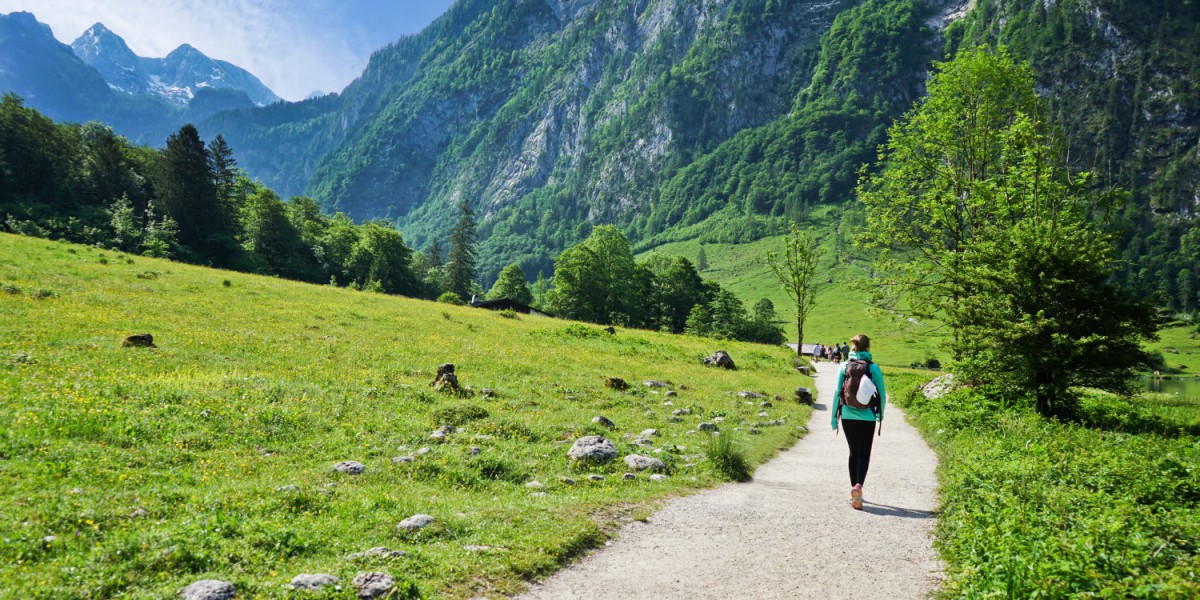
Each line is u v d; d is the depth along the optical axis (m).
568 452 12.12
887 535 7.66
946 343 23.50
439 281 129.38
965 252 21.56
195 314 27.20
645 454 12.29
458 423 14.19
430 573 5.86
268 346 22.34
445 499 8.83
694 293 116.44
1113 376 16.39
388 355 23.83
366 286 79.06
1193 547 5.95
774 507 9.07
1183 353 128.50
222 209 100.12
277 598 5.05
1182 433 15.03
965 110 28.77
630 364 30.17
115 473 8.58
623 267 97.94
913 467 12.70
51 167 91.88
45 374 14.18
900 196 29.86
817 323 184.38
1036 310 17.23
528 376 23.00
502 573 6.02
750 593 5.78
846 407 9.32
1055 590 4.93
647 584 5.98
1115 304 16.36
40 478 7.88
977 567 5.84
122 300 27.50
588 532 7.33
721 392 25.02
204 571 5.65
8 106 92.19
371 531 7.11
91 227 82.19
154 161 107.69
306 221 125.88
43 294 25.59
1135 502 7.75
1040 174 24.30
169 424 11.38
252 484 8.75
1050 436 13.38
